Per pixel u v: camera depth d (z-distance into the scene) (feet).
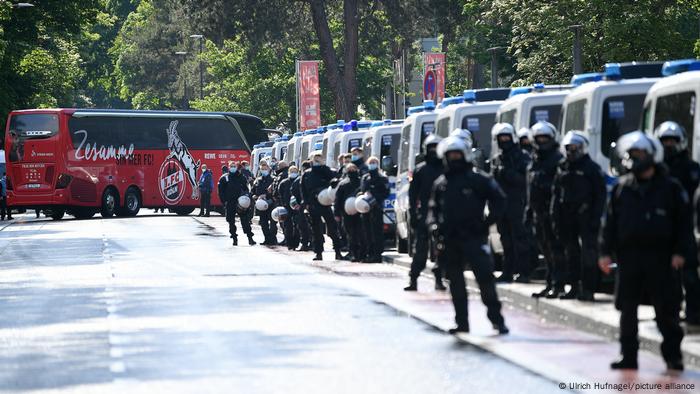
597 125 136.46
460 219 114.21
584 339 110.83
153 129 483.92
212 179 469.57
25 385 94.02
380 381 91.66
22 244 289.94
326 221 217.97
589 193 125.70
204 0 505.25
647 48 376.48
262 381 92.84
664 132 108.47
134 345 114.32
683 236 92.07
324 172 218.38
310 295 155.63
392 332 118.73
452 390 87.40
